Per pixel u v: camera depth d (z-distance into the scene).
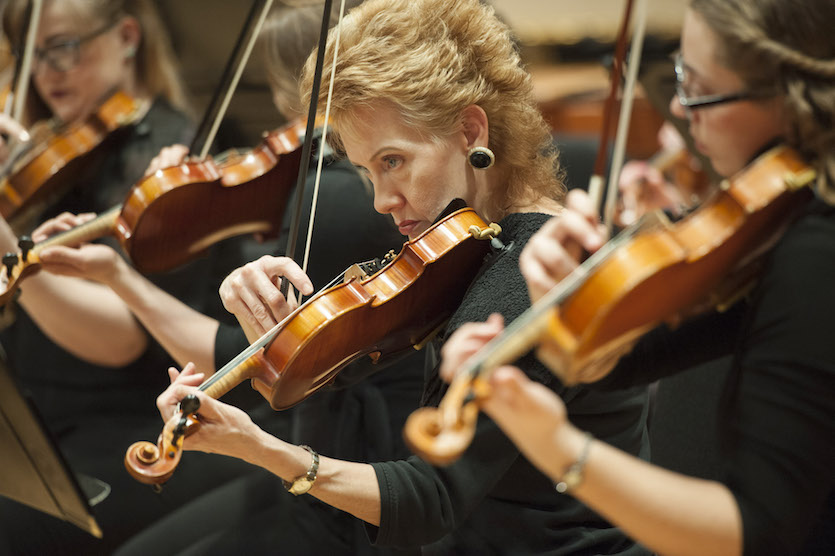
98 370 4.55
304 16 4.06
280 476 2.61
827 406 2.01
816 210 2.12
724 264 2.18
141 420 4.54
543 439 1.94
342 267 3.54
